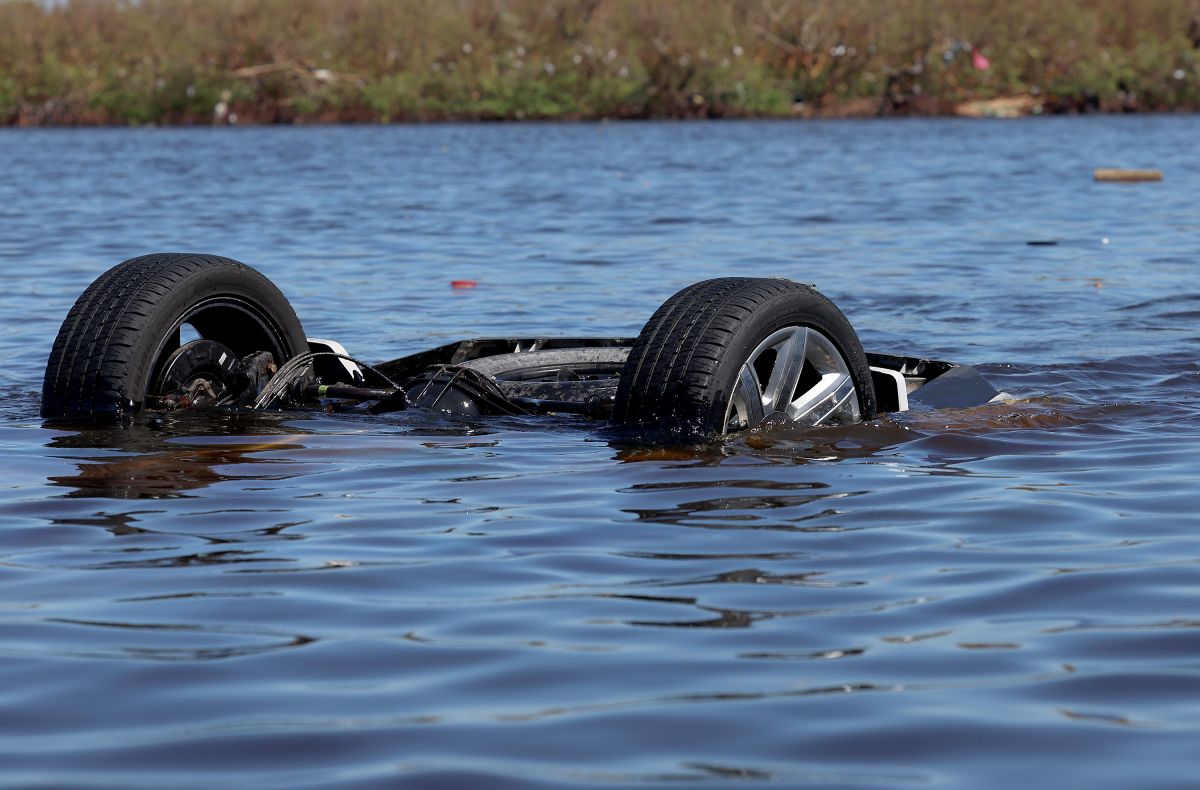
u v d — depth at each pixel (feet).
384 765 15.88
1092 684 18.16
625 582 22.54
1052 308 59.98
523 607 21.33
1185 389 41.57
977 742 16.40
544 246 87.35
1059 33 394.11
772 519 26.37
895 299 63.46
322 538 25.09
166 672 18.75
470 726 16.96
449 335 53.72
